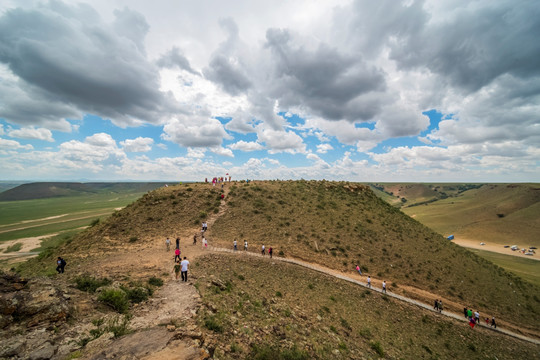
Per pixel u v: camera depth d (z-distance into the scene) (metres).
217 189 55.16
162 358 7.73
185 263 19.00
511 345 27.44
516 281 45.50
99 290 13.74
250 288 22.92
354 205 57.41
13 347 7.49
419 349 22.17
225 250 33.31
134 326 10.41
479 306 34.44
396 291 32.97
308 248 39.16
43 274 21.47
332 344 16.62
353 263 37.91
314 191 61.97
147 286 16.81
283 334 14.94
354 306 26.48
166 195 47.97
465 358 23.11
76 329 9.45
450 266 42.31
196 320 12.19
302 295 25.58
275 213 47.78
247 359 10.59
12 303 9.44
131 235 35.22
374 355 18.06
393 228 50.41
